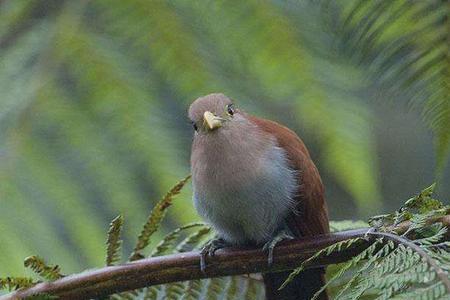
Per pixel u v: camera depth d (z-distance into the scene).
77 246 5.72
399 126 6.07
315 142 5.99
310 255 5.41
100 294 5.39
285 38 5.72
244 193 5.57
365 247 5.36
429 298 5.18
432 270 5.21
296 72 5.72
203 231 5.47
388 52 5.48
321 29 5.71
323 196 5.60
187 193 5.73
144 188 5.74
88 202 5.73
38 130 5.74
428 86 5.46
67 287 5.39
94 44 5.75
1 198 5.72
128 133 5.74
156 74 5.75
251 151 5.57
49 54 5.75
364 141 5.73
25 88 5.75
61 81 5.75
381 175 6.07
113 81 5.75
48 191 5.73
